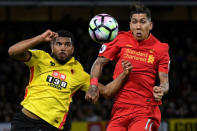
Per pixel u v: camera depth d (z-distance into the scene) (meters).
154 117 19.91
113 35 18.73
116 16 63.53
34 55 19.20
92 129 43.41
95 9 64.06
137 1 50.03
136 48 20.34
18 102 54.16
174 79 61.28
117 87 19.98
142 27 20.08
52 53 19.86
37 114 18.64
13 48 17.75
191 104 55.00
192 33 67.75
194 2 51.31
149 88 20.00
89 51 63.34
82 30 64.75
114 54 20.80
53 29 64.25
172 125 44.38
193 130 44.56
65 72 19.58
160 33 66.81
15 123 18.88
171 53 65.56
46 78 19.17
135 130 19.28
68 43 19.58
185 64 64.25
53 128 18.91
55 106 18.94
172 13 67.00
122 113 20.05
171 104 53.31
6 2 48.66
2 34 63.59
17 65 60.03
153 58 20.12
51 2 49.44
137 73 19.97
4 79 57.81
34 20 64.06
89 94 19.72
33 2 49.25
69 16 64.44
